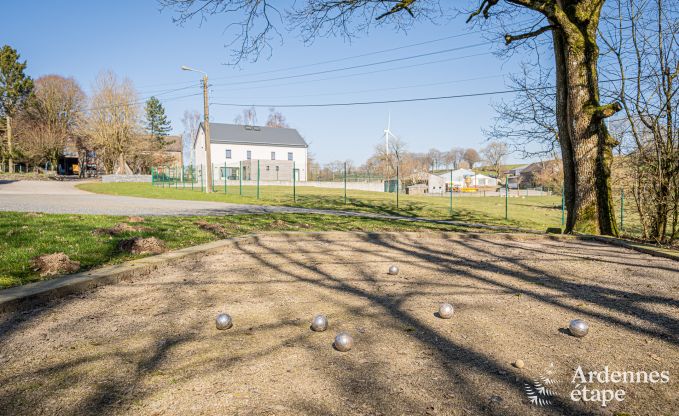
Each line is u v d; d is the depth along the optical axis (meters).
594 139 9.91
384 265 6.25
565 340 3.27
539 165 72.88
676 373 2.70
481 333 3.40
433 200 31.41
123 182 40.91
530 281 5.26
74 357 2.81
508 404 2.28
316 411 2.17
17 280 4.35
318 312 3.91
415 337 3.29
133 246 6.21
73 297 4.23
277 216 13.09
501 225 16.08
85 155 59.62
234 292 4.58
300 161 61.75
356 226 11.62
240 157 58.25
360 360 2.84
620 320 3.76
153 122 67.62
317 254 7.08
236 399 2.28
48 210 12.33
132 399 2.27
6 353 2.85
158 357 2.83
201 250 6.63
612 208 10.09
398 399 2.31
